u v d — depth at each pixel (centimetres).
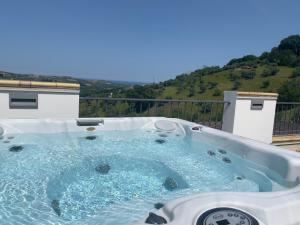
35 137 317
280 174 234
